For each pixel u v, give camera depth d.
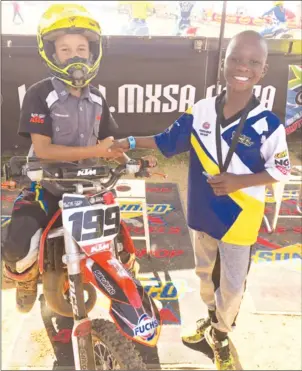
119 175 2.29
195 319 3.18
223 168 2.30
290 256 3.98
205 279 2.75
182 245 4.07
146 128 5.91
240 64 2.12
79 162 2.55
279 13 11.48
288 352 2.92
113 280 2.10
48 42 2.29
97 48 2.38
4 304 3.24
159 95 5.75
